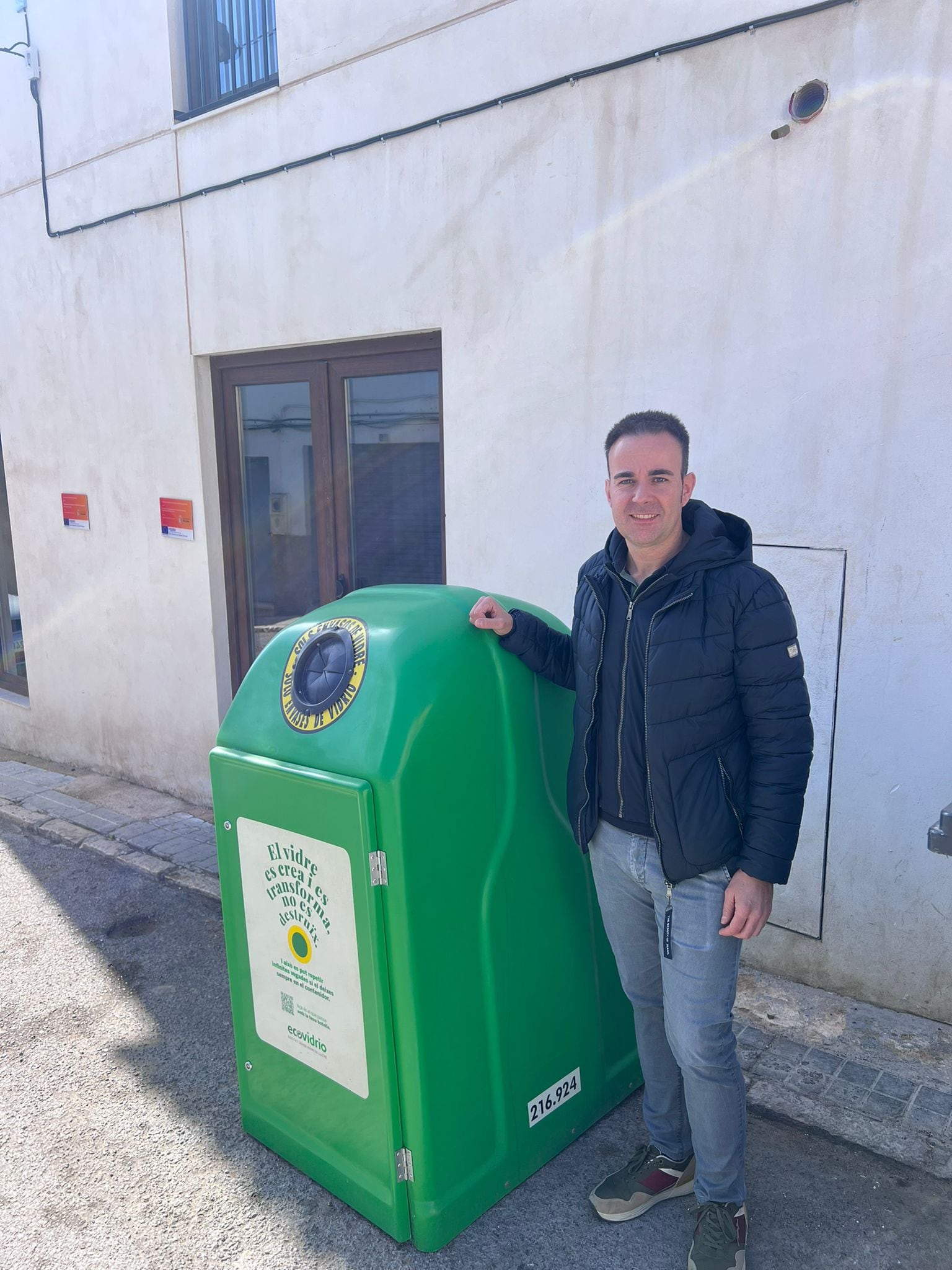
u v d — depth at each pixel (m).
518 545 3.67
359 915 2.08
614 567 2.02
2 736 6.85
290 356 4.49
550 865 2.38
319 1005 2.27
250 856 2.35
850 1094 2.65
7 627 7.02
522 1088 2.36
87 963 3.67
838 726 2.97
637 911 2.14
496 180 3.47
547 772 2.37
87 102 5.05
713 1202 2.08
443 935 2.10
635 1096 2.78
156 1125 2.72
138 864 4.50
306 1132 2.43
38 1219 2.37
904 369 2.70
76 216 5.25
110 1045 3.13
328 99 3.95
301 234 4.18
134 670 5.54
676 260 3.08
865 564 2.85
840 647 2.93
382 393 4.21
